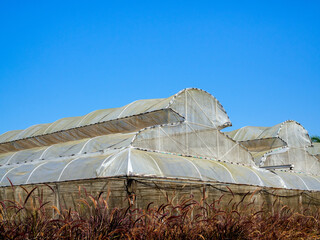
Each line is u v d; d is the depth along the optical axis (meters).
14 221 8.64
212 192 15.56
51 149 18.23
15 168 17.42
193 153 17.55
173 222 9.38
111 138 16.42
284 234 11.40
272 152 23.58
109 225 8.76
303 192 21.45
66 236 8.28
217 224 9.84
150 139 15.55
